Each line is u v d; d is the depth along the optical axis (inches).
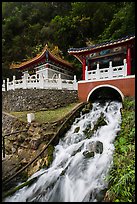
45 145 409.1
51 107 603.5
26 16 1448.1
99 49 636.1
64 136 453.7
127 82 539.2
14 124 511.2
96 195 300.7
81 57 697.6
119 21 935.0
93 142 395.9
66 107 595.8
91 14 1175.0
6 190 347.9
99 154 365.4
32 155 403.5
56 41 1147.3
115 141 381.4
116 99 641.0
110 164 331.6
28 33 1315.2
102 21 1114.7
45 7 1469.0
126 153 325.4
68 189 334.0
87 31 1121.4
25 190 342.0
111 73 585.3
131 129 383.2
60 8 1467.8
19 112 617.3
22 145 432.5
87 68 677.9
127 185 270.1
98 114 524.4
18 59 1231.5
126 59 595.5
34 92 637.9
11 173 371.6
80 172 350.9
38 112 574.2
